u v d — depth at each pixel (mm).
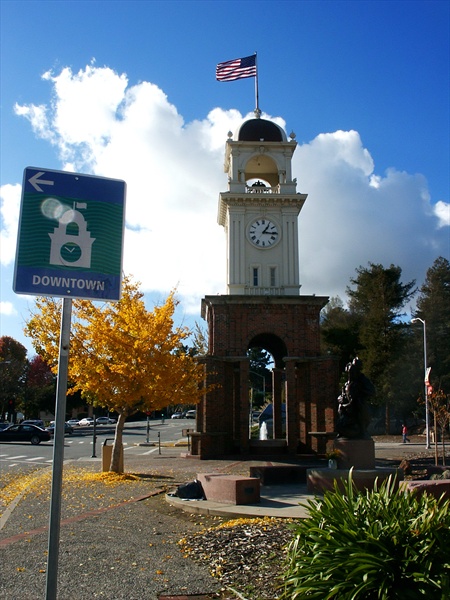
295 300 35750
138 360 23953
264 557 9602
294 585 6777
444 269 74000
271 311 35906
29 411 101625
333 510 6973
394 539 6215
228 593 7949
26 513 14695
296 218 38562
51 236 4996
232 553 9961
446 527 6293
